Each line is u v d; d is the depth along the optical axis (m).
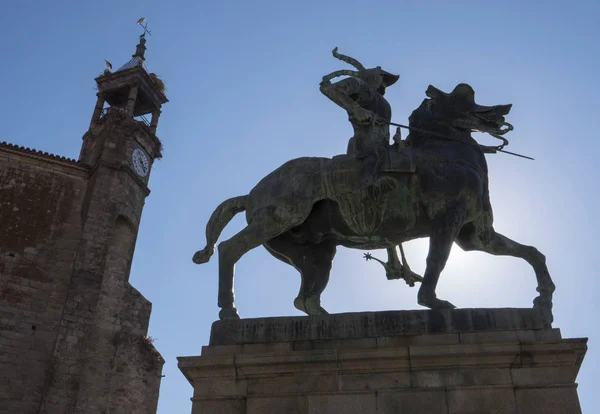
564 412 8.09
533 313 9.02
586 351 8.41
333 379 8.63
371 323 9.07
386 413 8.32
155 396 37.41
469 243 10.78
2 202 38.66
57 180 40.75
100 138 43.94
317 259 11.17
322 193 10.44
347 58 11.98
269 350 9.00
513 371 8.41
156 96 48.44
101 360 36.34
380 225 10.34
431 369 8.53
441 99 11.09
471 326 8.94
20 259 37.28
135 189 42.53
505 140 11.09
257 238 10.33
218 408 8.62
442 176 10.13
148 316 39.22
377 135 10.64
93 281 38.00
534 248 10.52
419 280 11.36
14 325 35.31
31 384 34.09
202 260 10.93
